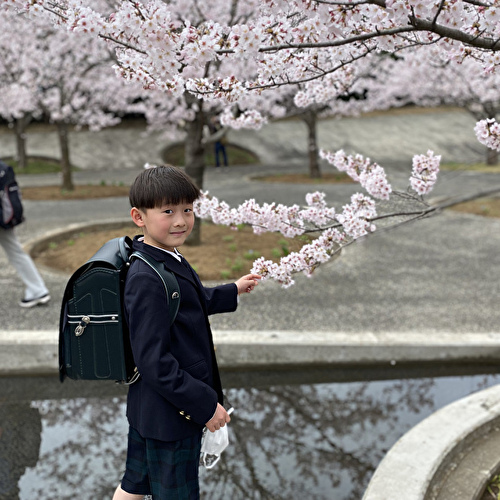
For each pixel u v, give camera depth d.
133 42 1.78
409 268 6.75
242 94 1.94
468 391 4.05
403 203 2.60
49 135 23.28
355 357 4.27
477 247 7.87
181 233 1.73
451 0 1.48
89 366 1.81
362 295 5.65
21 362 4.10
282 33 1.64
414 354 4.30
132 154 21.53
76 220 9.65
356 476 3.05
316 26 1.61
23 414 3.69
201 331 1.77
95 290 1.76
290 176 16.34
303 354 4.23
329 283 6.06
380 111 28.42
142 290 1.63
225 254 6.75
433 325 4.82
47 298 5.12
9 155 20.73
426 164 2.41
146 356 1.60
